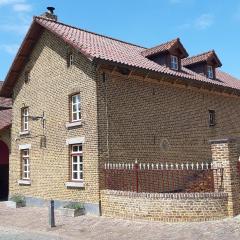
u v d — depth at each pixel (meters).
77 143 18.02
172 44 21.03
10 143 23.20
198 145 21.44
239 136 24.48
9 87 23.16
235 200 14.09
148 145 18.72
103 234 13.27
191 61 24.09
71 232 13.90
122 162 17.53
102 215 16.31
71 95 18.75
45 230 14.48
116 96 17.75
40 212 18.39
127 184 16.97
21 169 21.97
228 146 14.18
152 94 19.33
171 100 20.27
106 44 20.70
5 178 25.88
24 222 16.22
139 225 14.06
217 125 22.94
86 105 17.59
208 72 23.75
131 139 18.05
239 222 12.94
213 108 22.86
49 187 19.58
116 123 17.56
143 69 17.94
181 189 18.97
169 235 12.39
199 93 22.05
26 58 21.98
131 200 15.08
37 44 21.30
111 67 17.42
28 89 21.78
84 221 15.54
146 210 14.60
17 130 22.48
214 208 13.91
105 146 17.02
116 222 14.86
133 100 18.42
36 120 20.92
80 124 17.80
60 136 19.06
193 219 13.90
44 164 20.08
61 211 17.23
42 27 20.62
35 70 21.28
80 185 17.48
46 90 20.30
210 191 15.07
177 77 19.62
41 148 20.39
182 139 20.52
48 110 20.03
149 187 18.11
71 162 18.53
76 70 18.36
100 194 16.52
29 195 21.05
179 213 14.02
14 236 13.69
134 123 18.28
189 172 19.56
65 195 18.44
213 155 14.62
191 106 21.39
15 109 22.83
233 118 24.28
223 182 14.24
